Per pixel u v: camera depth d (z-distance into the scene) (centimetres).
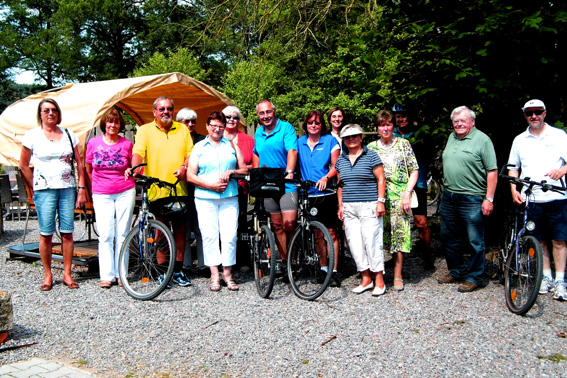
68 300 531
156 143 588
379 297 534
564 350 391
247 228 659
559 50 588
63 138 569
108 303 520
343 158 557
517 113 666
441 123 643
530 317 464
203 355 389
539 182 516
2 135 809
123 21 3100
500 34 578
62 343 414
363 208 541
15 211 1334
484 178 546
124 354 392
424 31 617
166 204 562
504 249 555
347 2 840
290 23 923
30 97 846
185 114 645
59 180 563
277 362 375
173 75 720
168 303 520
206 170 559
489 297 527
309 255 534
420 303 510
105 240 575
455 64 596
